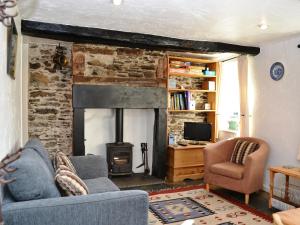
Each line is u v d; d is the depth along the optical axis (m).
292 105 3.79
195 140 4.93
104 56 4.24
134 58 4.43
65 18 2.99
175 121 5.20
